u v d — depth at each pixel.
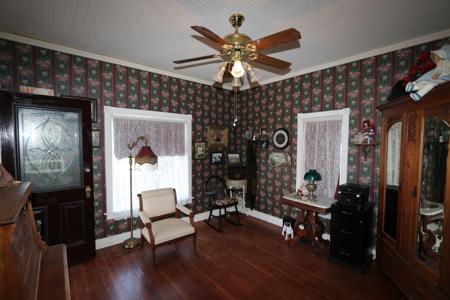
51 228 2.53
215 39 1.61
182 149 3.84
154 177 3.51
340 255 2.68
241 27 2.20
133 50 2.81
